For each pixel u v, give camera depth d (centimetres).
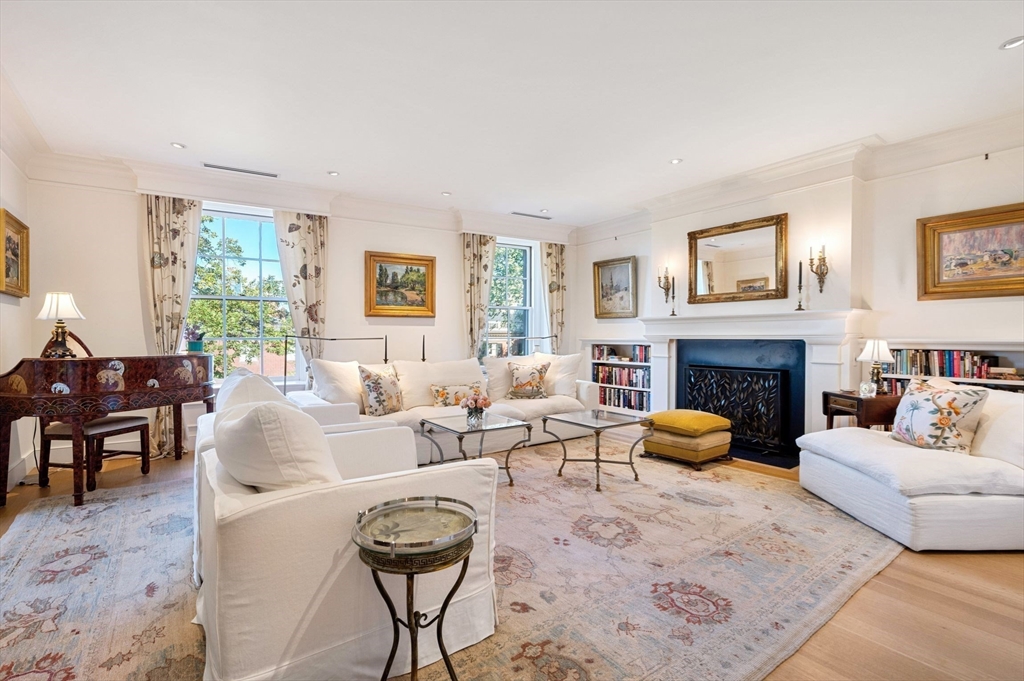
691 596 207
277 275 511
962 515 250
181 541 259
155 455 428
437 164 423
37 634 178
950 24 233
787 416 448
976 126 350
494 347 666
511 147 385
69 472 385
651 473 394
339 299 522
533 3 216
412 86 288
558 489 352
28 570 227
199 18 224
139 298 432
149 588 212
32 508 305
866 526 284
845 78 283
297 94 297
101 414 313
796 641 176
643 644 174
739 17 227
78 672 158
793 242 438
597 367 654
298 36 238
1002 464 260
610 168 437
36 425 396
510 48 251
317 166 425
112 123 335
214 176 444
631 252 616
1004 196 348
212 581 146
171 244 434
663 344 549
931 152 379
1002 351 348
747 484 364
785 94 302
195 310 472
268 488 149
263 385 222
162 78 277
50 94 294
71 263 405
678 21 229
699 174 454
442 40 243
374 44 246
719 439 419
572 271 691
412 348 571
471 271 605
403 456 237
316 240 503
